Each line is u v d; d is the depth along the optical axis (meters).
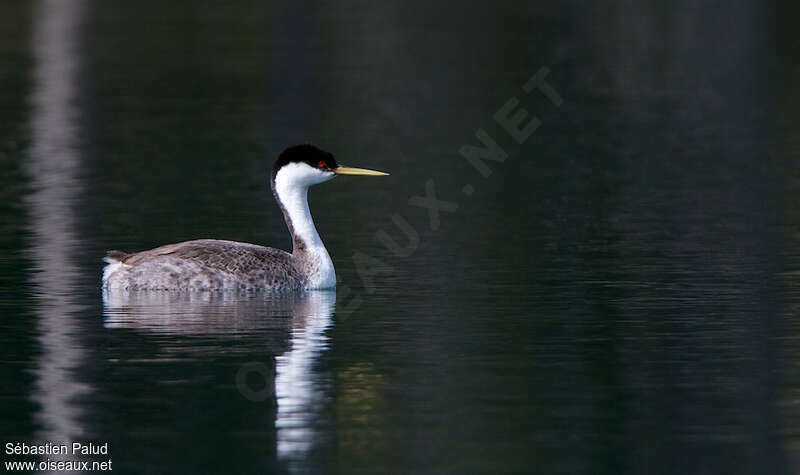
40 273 18.06
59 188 25.39
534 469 10.41
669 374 12.96
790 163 28.02
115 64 44.72
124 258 17.09
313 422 11.59
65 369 13.19
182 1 63.12
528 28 53.22
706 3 60.22
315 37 51.72
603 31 52.50
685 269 18.22
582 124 34.00
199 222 22.09
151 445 11.03
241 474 10.34
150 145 30.86
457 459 10.63
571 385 12.62
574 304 16.14
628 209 23.23
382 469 10.43
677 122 34.06
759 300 16.22
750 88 39.66
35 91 39.12
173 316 15.55
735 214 22.56
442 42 49.91
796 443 10.93
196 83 41.06
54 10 59.16
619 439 11.08
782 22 53.94
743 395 12.24
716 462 10.53
